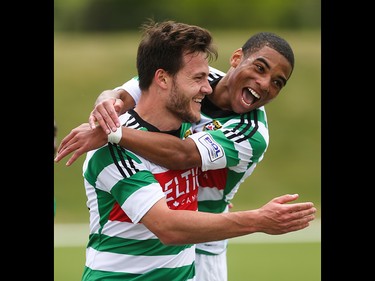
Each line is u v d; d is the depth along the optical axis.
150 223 14.67
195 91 15.16
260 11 82.44
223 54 62.00
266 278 31.41
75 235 41.31
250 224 14.29
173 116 15.48
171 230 14.49
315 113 59.53
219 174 17.67
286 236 40.38
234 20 82.00
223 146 16.28
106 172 15.02
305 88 61.56
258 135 16.80
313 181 53.75
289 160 55.59
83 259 34.69
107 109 14.90
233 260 34.94
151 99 15.46
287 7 82.44
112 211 15.36
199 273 18.86
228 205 19.08
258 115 17.28
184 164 15.56
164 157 15.24
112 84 61.72
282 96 60.84
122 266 15.48
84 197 50.16
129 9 80.06
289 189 52.88
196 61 15.10
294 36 72.38
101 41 72.12
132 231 15.30
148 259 15.43
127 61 64.75
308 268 33.31
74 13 79.06
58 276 31.06
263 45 16.72
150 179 14.91
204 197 17.94
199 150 15.75
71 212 48.03
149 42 15.26
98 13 79.44
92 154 15.34
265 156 55.78
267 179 53.62
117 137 14.88
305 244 38.53
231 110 17.36
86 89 60.91
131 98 17.64
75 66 63.38
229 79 17.06
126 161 14.94
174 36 15.03
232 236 14.43
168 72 15.12
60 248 37.53
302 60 64.38
